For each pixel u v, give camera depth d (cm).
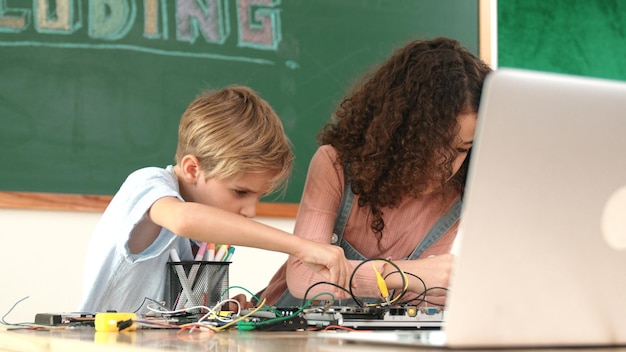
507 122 92
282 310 175
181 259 224
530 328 98
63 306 347
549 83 93
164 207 192
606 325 102
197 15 374
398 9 416
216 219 187
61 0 351
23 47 345
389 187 235
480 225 93
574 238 98
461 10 427
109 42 358
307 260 189
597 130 96
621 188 99
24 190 341
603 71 458
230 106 221
